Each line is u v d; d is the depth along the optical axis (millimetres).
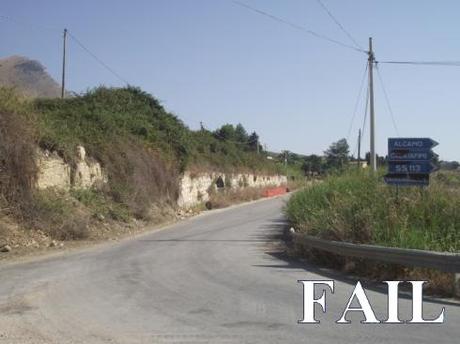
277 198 63031
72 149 25703
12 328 7859
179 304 9445
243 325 7996
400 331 7598
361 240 14008
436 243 12062
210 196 50844
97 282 11656
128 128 36531
